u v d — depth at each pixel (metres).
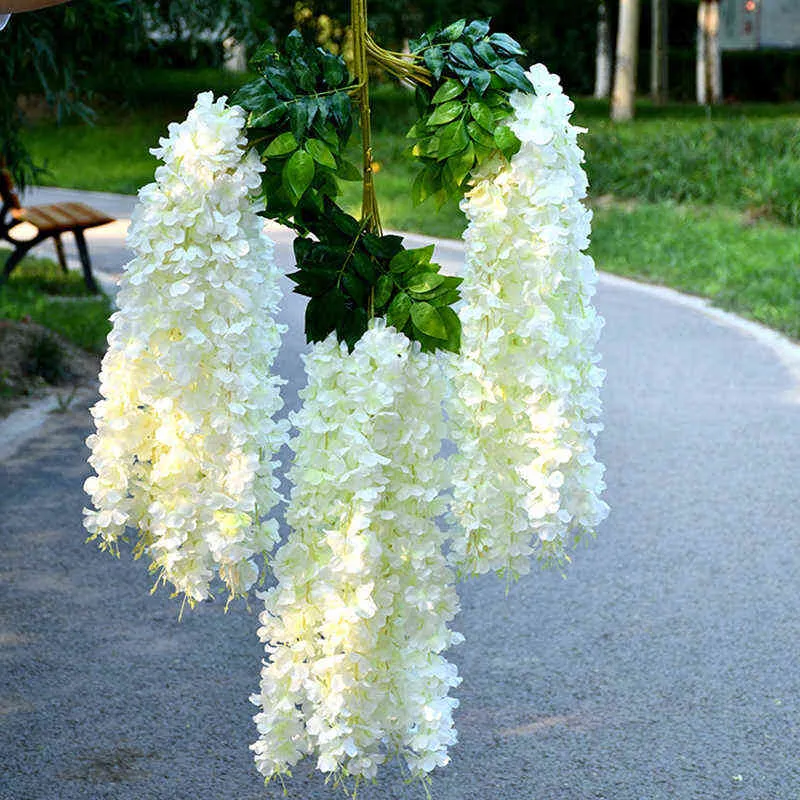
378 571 2.58
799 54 42.25
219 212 2.46
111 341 2.52
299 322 11.77
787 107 37.75
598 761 4.27
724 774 4.19
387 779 4.11
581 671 4.94
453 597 2.66
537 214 2.49
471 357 2.56
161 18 9.55
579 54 40.97
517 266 2.53
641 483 7.26
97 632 5.25
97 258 15.45
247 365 2.52
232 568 2.58
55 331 10.73
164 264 2.47
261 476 2.65
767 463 7.64
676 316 12.48
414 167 22.83
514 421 2.60
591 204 19.64
